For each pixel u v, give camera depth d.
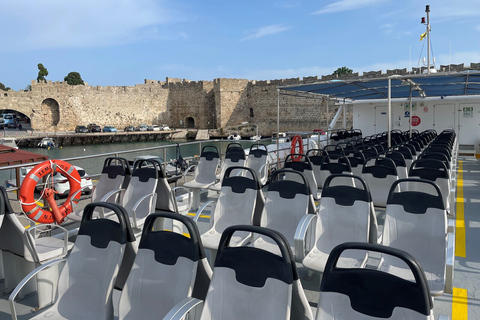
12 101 59.84
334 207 3.57
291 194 3.86
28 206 4.45
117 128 67.62
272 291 2.06
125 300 2.47
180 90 71.00
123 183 5.39
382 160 5.60
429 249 3.16
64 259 2.82
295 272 2.10
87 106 64.62
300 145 10.14
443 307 3.39
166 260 2.40
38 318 2.61
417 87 10.77
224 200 4.21
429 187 4.68
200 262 2.34
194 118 70.12
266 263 2.10
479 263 4.34
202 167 6.96
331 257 1.97
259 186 4.21
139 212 4.74
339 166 5.44
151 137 66.31
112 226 2.68
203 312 2.19
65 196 11.80
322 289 1.97
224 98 64.31
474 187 8.62
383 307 1.80
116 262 2.57
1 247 3.67
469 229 5.55
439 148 6.73
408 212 3.27
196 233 2.34
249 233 3.95
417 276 1.73
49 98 61.94
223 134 63.47
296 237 3.30
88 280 2.66
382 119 16.81
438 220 3.15
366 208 3.44
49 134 56.56
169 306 2.30
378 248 1.85
